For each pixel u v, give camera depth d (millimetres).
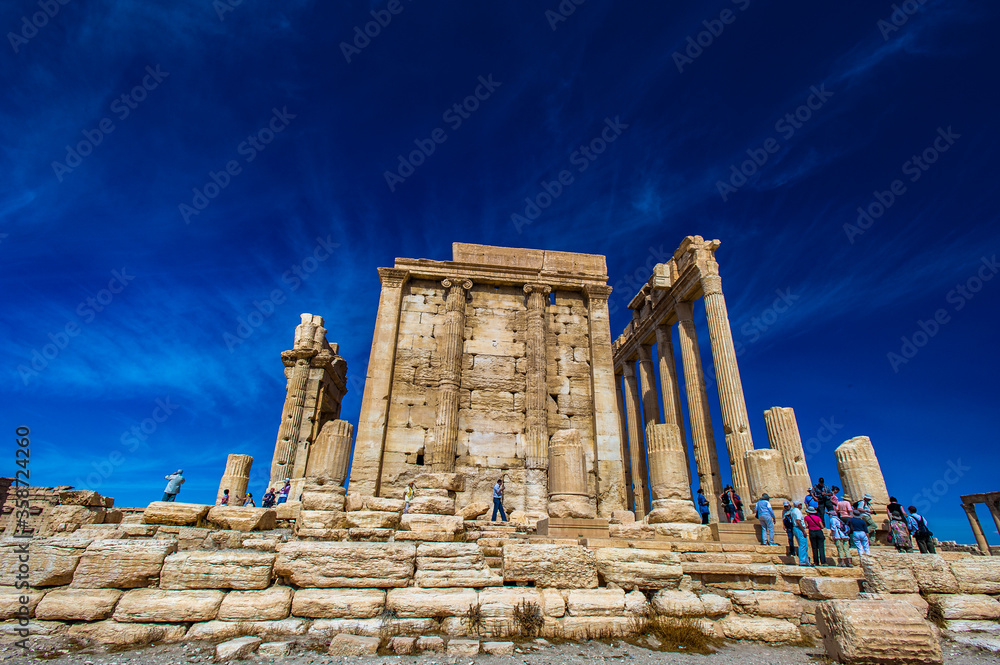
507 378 24391
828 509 15234
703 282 25531
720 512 24062
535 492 21719
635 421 34625
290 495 21703
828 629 8164
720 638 9000
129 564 8641
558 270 26453
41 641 7750
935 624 9906
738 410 22516
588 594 9188
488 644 8070
